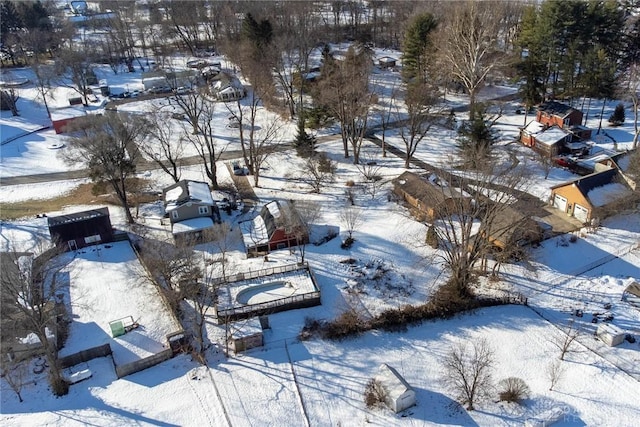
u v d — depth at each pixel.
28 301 39.09
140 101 98.19
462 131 70.94
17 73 117.38
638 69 79.88
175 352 43.59
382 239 54.75
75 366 42.78
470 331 44.62
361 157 72.81
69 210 64.81
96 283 51.38
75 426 37.78
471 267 46.53
